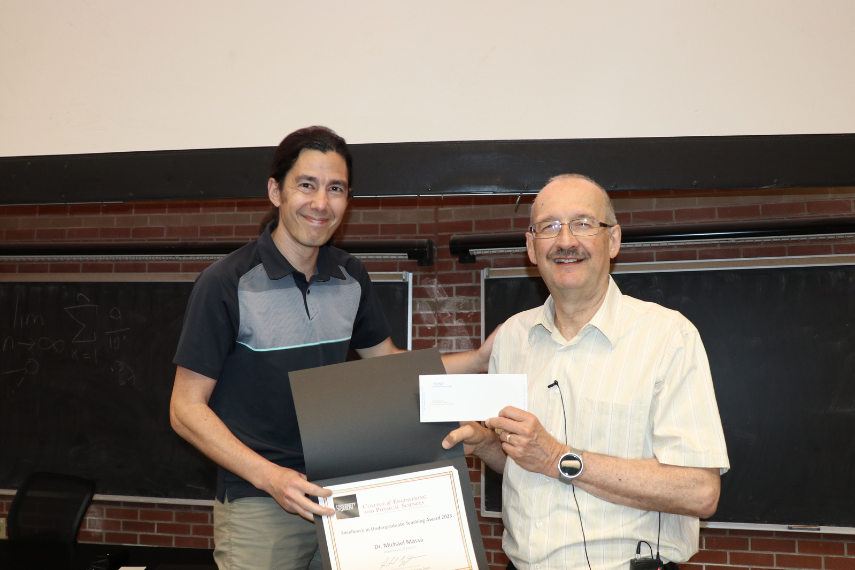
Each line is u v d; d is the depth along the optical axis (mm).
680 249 3447
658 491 1207
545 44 1864
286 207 1433
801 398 3217
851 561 3197
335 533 1188
